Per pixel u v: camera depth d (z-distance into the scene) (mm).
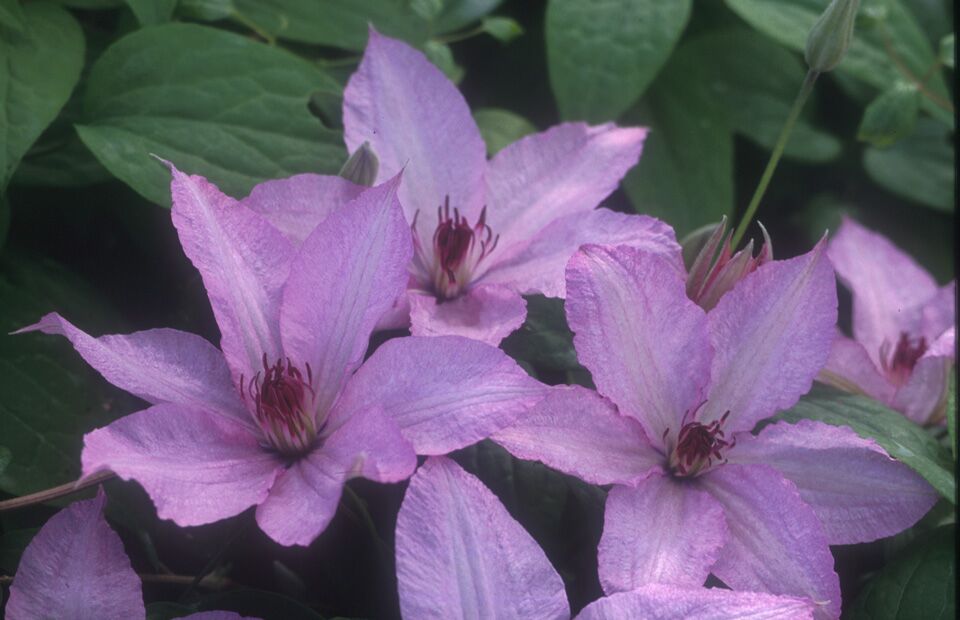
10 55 407
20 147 395
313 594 417
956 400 398
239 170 417
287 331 349
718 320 368
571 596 392
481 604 314
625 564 334
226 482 326
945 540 379
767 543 345
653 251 388
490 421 321
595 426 354
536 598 317
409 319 382
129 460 310
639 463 356
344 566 412
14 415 398
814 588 337
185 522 308
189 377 344
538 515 381
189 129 418
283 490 328
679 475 360
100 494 334
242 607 355
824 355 365
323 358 350
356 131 405
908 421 409
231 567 423
